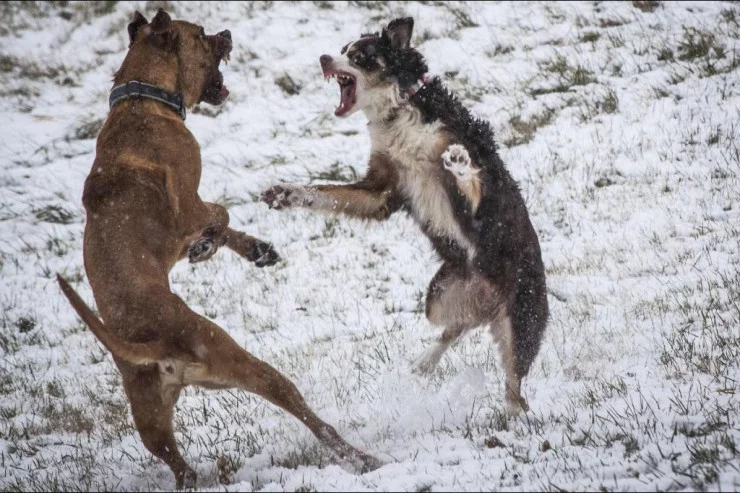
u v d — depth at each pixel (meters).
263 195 10.34
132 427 10.20
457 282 10.86
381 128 10.90
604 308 12.26
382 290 14.02
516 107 18.52
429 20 22.02
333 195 10.57
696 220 14.17
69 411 10.91
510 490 6.68
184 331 7.36
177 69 9.43
